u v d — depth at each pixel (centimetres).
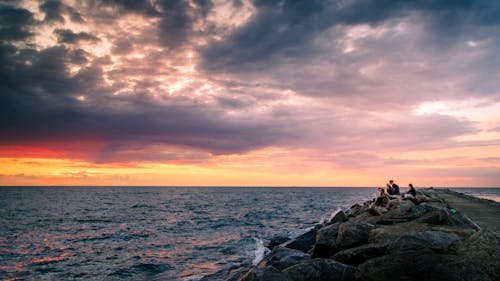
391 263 596
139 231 2727
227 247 1922
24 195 12462
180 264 1539
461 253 545
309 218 3691
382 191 1866
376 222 1202
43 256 1786
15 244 2177
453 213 1030
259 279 574
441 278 530
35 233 2677
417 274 561
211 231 2658
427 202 2069
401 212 1220
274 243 1812
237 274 1162
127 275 1388
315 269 661
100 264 1589
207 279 1221
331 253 887
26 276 1415
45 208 5719
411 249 614
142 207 6006
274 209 5284
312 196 12050
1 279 1377
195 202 7931
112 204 7012
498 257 507
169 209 5462
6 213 4625
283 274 598
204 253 1773
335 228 959
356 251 749
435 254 572
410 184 2209
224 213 4519
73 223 3381
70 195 12775
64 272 1463
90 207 6012
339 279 650
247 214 4306
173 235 2477
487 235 551
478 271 503
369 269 618
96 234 2589
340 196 11875
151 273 1406
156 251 1869
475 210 1936
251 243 2036
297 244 1380
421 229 814
